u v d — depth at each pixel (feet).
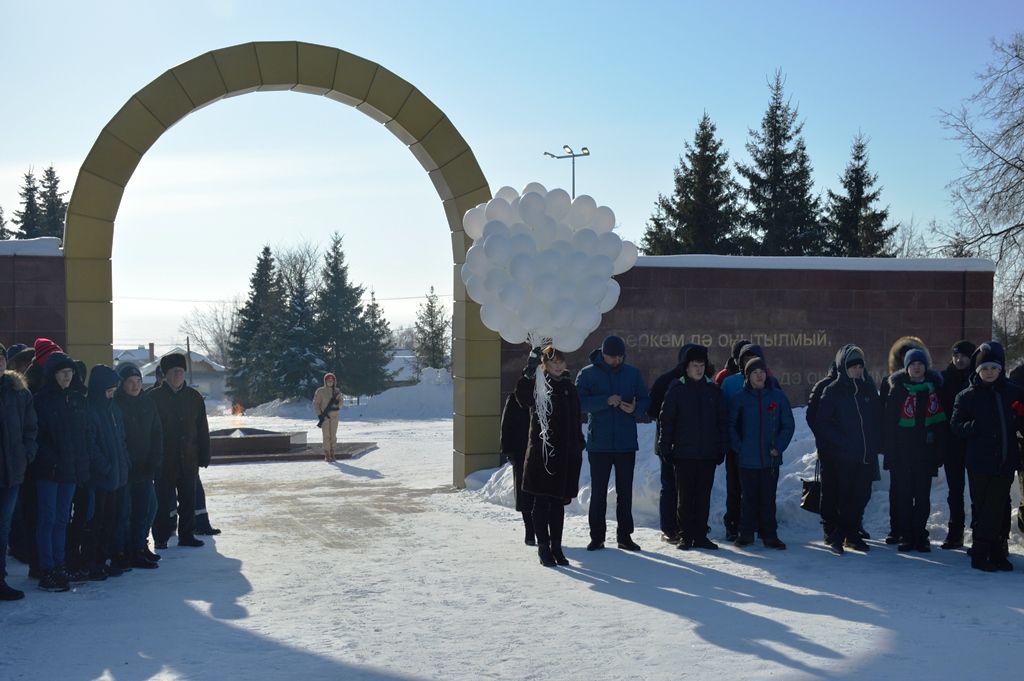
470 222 33.27
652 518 34.65
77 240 43.09
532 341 30.86
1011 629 20.16
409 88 47.67
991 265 56.24
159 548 31.17
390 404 124.88
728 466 31.53
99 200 43.39
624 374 30.27
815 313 54.19
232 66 45.16
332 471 55.36
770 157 172.14
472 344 47.26
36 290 43.47
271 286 221.66
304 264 232.73
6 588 23.31
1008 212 98.07
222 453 64.34
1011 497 31.17
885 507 33.42
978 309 56.18
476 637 19.85
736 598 23.07
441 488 46.96
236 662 18.24
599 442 29.86
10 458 22.99
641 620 21.07
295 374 177.99
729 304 52.95
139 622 21.33
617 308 51.49
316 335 182.50
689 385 29.66
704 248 169.48
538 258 30.12
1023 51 97.55
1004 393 26.61
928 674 17.13
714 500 33.50
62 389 24.90
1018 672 17.26
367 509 39.68
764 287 53.47
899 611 21.71
